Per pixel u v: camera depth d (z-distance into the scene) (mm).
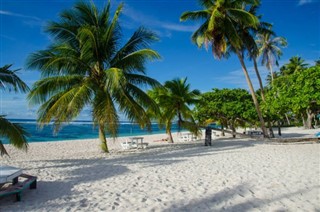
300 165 8594
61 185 6629
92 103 12789
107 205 4988
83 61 13078
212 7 18391
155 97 19906
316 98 11484
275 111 15047
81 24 13711
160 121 21297
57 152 16734
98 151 16406
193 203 5047
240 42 18516
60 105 11766
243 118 25297
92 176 7742
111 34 13578
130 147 17281
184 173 7879
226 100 24141
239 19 18156
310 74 11781
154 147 17781
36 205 5012
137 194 5723
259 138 17875
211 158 10906
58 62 12500
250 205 4852
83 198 5477
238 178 7008
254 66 22344
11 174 5152
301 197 5223
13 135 8477
